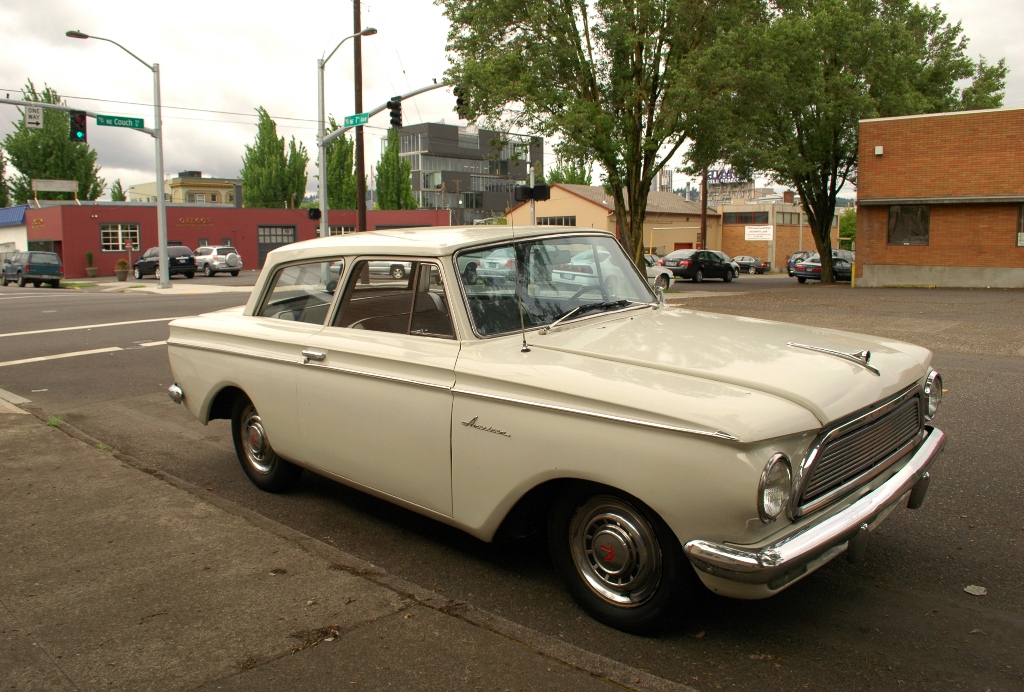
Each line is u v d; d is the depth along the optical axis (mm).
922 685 2830
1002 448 5809
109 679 2787
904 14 31375
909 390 3502
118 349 11953
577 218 50031
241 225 51188
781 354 3352
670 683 2764
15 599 3393
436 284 3711
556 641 3049
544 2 20922
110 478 5051
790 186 36031
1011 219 24453
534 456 3184
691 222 60219
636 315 4152
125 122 26562
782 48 26375
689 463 2748
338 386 4062
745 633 3215
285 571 3666
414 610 3289
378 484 3949
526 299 3840
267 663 2887
